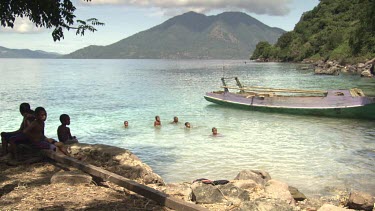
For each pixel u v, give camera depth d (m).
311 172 12.12
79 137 18.36
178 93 39.09
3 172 8.52
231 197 7.34
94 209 6.27
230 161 13.51
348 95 23.12
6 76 76.81
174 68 127.31
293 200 8.23
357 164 13.02
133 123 21.95
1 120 23.33
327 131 19.28
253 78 62.38
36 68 135.38
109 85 51.50
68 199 6.73
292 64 128.50
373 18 54.78
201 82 55.38
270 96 26.47
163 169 12.62
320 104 24.05
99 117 24.23
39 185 7.56
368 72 61.81
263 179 9.91
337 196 9.88
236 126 20.84
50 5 10.03
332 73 69.00
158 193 6.50
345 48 94.56
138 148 15.84
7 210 6.15
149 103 31.16
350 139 17.23
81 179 7.67
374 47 78.25
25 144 9.46
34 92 41.84
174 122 22.03
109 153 9.53
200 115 24.78
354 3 147.62
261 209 5.92
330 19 147.50
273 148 15.52
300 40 154.88
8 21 10.24
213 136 18.08
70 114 25.66
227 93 28.44
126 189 7.43
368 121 22.36
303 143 16.44
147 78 67.75
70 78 70.12
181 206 6.06
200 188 7.29
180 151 15.16
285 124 21.44
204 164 13.16
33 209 6.21
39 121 9.51
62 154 9.10
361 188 10.56
